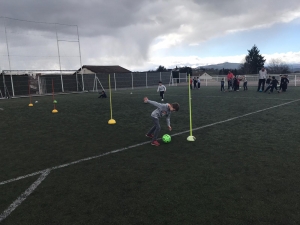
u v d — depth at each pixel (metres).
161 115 6.02
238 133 7.00
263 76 21.36
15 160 5.26
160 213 3.08
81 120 10.07
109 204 3.33
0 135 7.68
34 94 28.33
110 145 6.16
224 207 3.17
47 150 5.92
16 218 3.06
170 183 3.92
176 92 24.67
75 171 4.54
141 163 4.84
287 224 2.79
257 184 3.79
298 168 4.38
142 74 38.06
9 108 15.29
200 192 3.59
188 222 2.87
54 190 3.80
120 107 14.08
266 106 12.29
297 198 3.35
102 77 33.97
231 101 15.06
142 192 3.64
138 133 7.38
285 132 6.95
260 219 2.89
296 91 20.70
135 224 2.87
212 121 8.86
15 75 27.17
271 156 5.02
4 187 3.97
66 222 2.94
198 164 4.69
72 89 31.53
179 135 6.97
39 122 9.90
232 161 4.80
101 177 4.23
